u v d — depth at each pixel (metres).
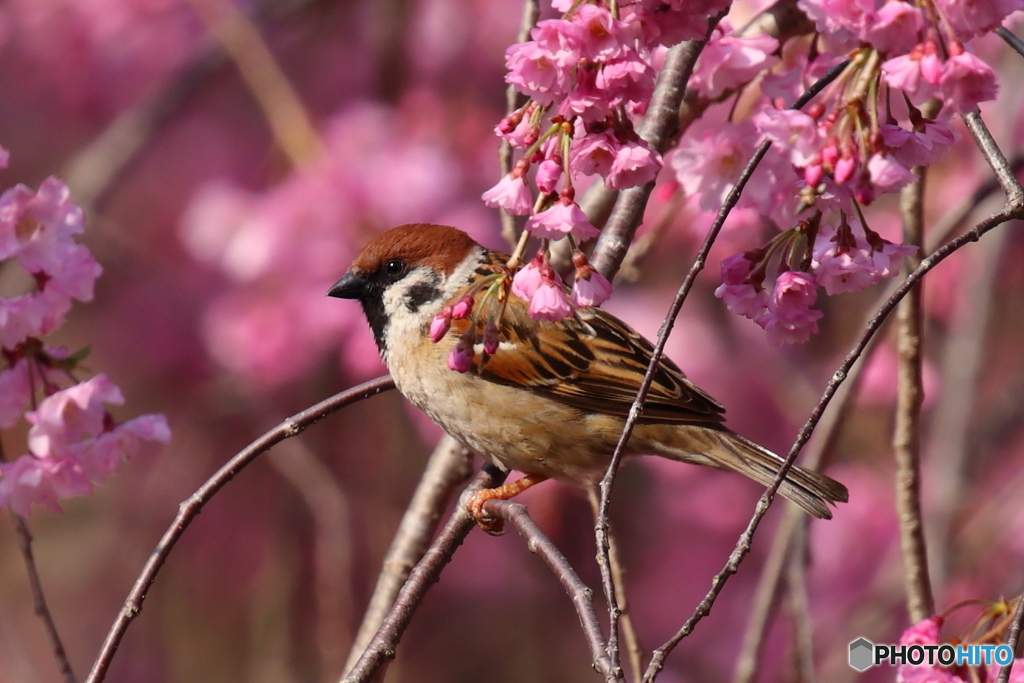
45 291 5.05
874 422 11.55
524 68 4.31
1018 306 12.42
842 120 4.07
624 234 6.38
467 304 4.44
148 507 12.41
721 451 7.06
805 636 7.47
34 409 5.21
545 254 4.45
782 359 11.64
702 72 5.66
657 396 7.05
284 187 10.35
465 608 12.80
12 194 4.97
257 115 12.84
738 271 4.66
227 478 5.70
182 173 12.57
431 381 7.05
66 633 12.67
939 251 4.07
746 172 4.12
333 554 9.73
